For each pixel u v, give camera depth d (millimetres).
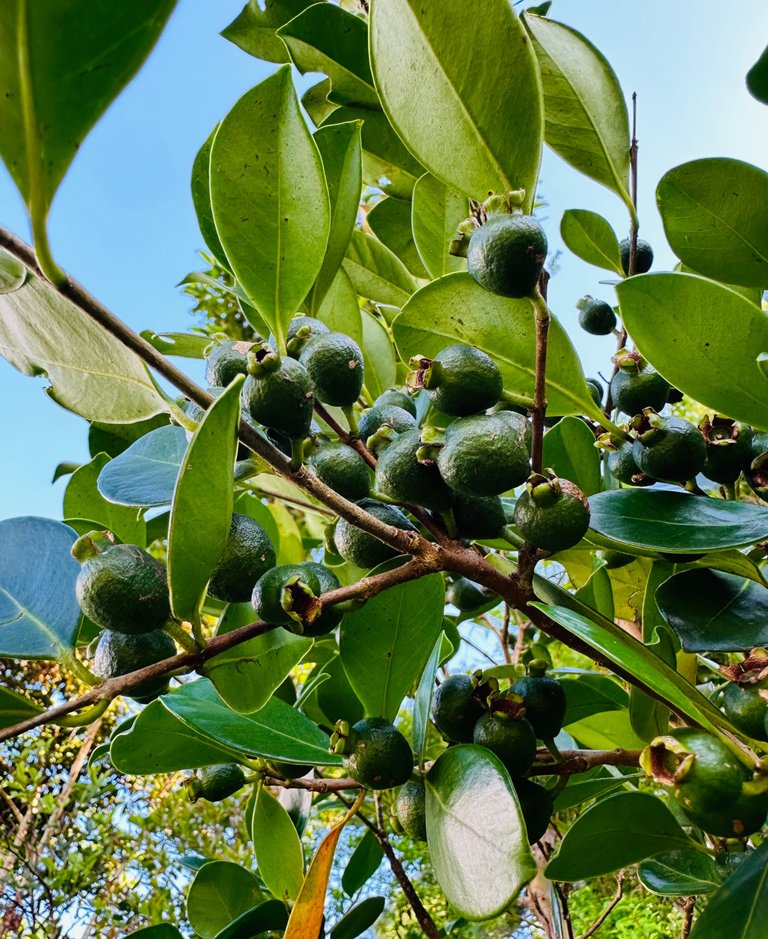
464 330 278
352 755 222
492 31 210
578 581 377
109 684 187
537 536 204
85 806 1084
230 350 224
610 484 358
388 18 211
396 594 250
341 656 255
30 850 1058
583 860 236
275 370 189
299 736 266
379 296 415
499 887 177
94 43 124
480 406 215
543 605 209
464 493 203
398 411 253
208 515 178
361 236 406
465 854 190
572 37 314
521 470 201
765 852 208
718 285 227
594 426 368
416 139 220
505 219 196
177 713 256
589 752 268
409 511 230
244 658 210
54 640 210
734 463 262
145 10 122
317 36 351
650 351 242
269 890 327
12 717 197
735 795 179
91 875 1022
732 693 230
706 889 272
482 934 653
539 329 202
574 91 312
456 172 221
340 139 281
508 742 225
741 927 194
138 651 199
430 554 211
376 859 388
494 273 197
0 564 235
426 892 912
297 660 219
